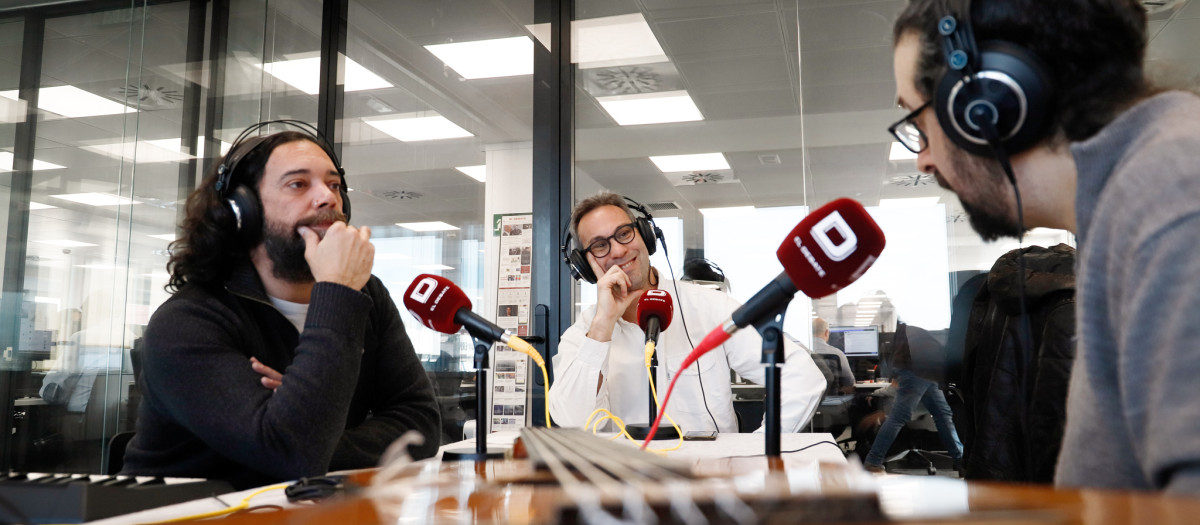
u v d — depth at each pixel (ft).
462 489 1.68
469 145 11.60
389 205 11.88
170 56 11.64
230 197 4.06
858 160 10.10
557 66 11.23
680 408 6.56
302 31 12.30
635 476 1.43
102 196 11.14
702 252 10.49
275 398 3.45
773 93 10.55
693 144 10.73
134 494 2.39
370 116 12.11
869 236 2.61
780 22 10.60
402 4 12.09
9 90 11.50
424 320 3.76
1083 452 1.77
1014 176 2.04
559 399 5.73
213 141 11.87
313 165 4.13
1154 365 1.36
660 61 11.00
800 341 9.80
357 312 3.74
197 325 3.72
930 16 2.16
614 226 6.68
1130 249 1.50
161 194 11.34
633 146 10.96
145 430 3.84
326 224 4.06
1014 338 5.24
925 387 9.29
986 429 5.31
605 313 5.80
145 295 11.06
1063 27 1.88
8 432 10.78
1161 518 0.89
